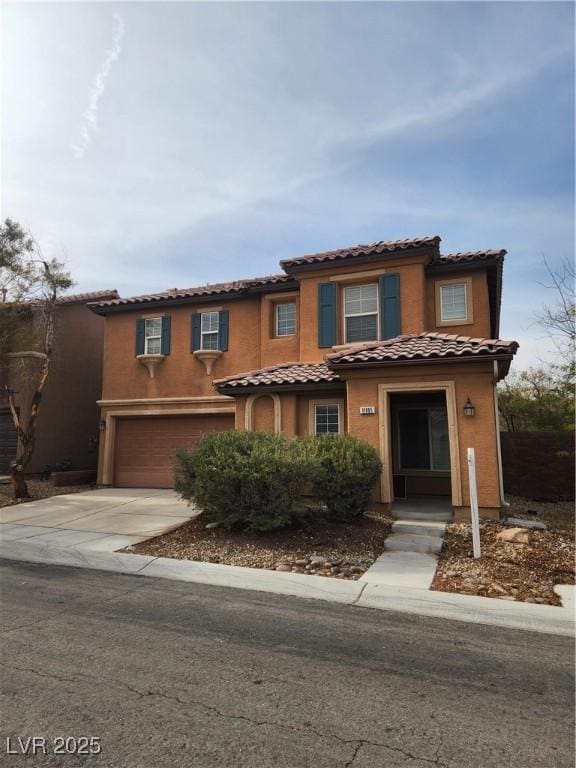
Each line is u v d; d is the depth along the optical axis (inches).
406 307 525.7
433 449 498.3
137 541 355.3
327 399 491.2
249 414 508.7
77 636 190.9
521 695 149.9
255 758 116.7
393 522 389.1
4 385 697.6
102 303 704.4
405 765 115.4
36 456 703.7
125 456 689.0
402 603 235.6
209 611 223.1
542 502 532.4
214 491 350.9
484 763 116.8
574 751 122.0
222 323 658.2
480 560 303.0
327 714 136.9
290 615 219.6
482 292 526.6
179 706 139.5
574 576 274.2
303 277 577.6
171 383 674.2
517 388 807.1
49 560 318.7
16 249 568.4
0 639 187.0
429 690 152.2
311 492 398.0
